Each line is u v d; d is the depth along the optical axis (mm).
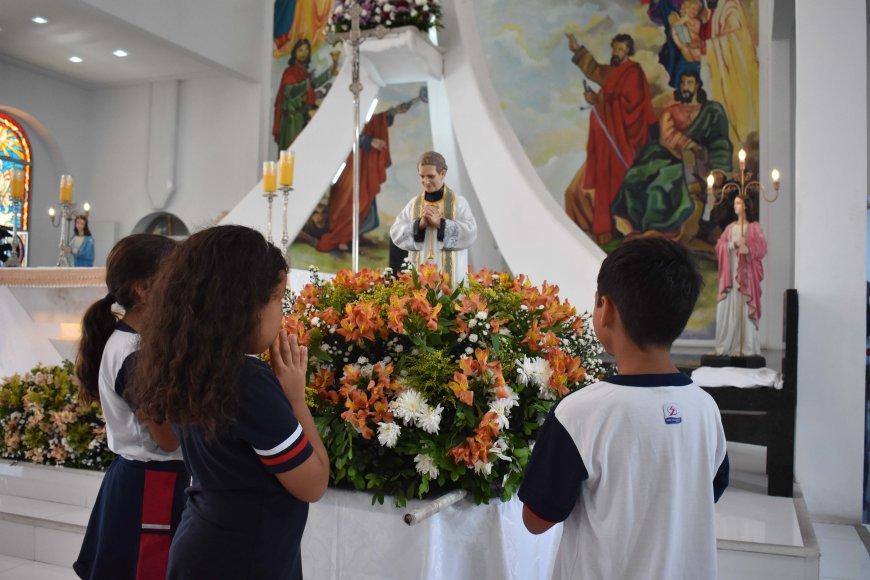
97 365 1870
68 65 11023
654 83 9305
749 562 2840
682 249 1253
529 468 1243
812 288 3975
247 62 11086
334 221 10891
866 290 3910
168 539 1787
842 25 3984
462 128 4496
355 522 1906
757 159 8734
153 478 1803
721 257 5238
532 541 2102
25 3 8758
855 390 3916
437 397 1873
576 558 1242
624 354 1268
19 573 2949
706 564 1195
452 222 3529
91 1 8500
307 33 11102
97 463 3424
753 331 5168
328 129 5016
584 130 9625
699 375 3861
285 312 2260
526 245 4297
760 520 3186
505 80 10000
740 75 8883
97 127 12133
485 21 10109
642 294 1208
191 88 11758
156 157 11695
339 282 2156
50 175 11758
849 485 3926
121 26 9117
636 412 1182
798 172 4008
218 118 11555
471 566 1916
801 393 3988
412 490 1836
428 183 3525
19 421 3613
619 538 1173
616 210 9438
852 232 3930
